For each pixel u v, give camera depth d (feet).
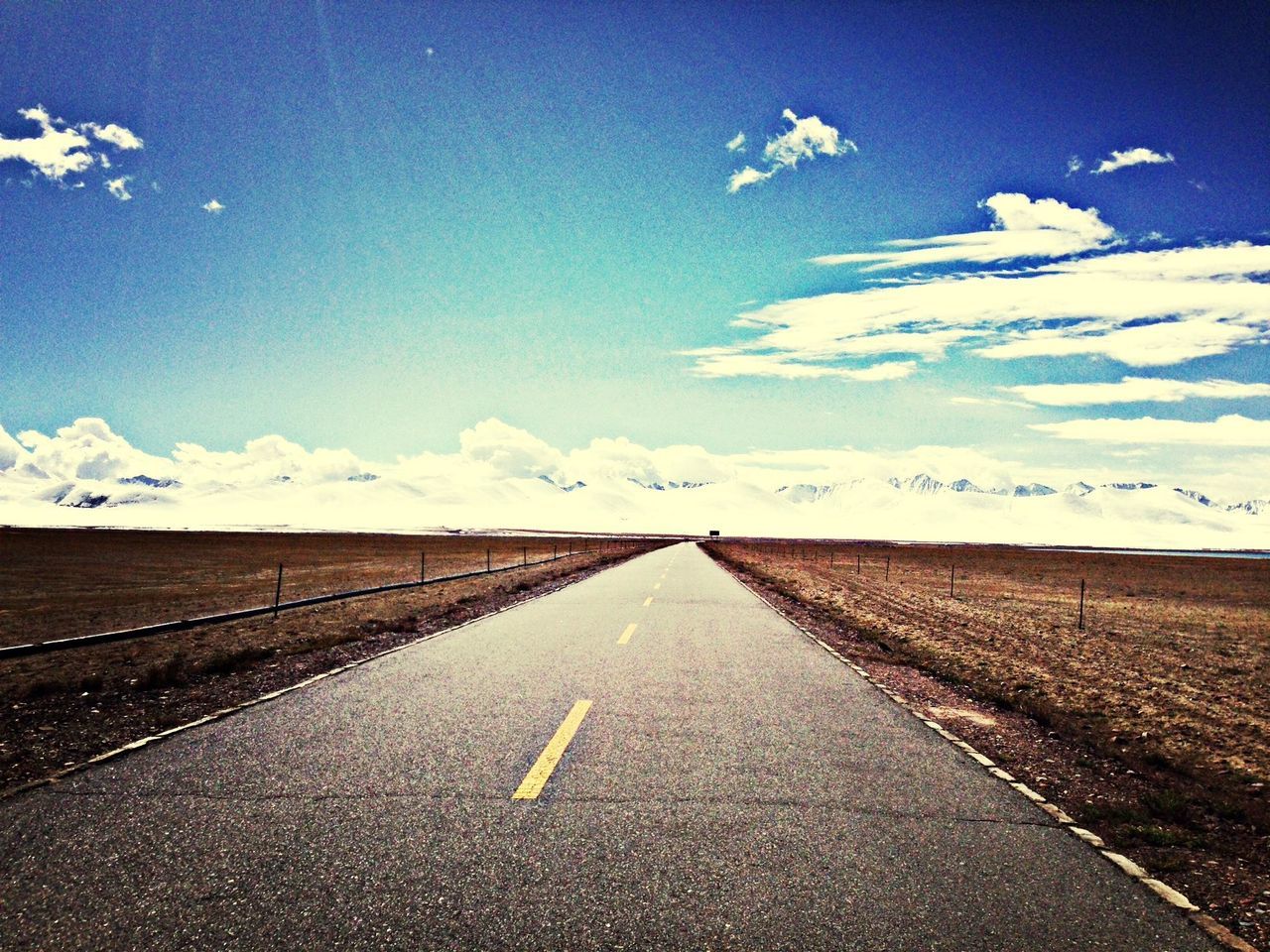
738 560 157.48
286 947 9.48
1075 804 16.16
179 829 13.19
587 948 9.60
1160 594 112.47
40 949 9.31
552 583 84.64
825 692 26.71
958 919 10.56
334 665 31.35
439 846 12.65
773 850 12.81
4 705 23.80
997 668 35.32
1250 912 11.31
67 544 211.20
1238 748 23.48
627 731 20.63
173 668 28.22
